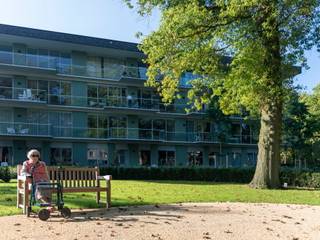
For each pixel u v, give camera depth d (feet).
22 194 38.55
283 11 67.87
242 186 74.49
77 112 142.10
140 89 154.20
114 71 148.77
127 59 152.87
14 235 27.78
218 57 75.00
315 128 153.38
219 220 35.09
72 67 141.18
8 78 132.46
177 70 75.00
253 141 171.12
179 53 73.77
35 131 132.36
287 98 74.69
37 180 36.14
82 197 47.44
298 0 65.87
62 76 138.62
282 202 50.83
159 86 83.71
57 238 27.04
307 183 81.35
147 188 61.98
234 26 71.00
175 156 158.20
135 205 42.91
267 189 70.18
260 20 68.59
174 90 79.30
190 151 161.79
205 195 54.03
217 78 76.95
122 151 148.87
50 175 39.09
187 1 73.00
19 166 39.09
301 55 71.51
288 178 84.12
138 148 151.43
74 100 141.08
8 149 130.52
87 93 144.56
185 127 161.58
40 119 136.67
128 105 148.56
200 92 82.33
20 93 131.64
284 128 155.12
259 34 69.77
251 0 63.77
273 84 70.08
